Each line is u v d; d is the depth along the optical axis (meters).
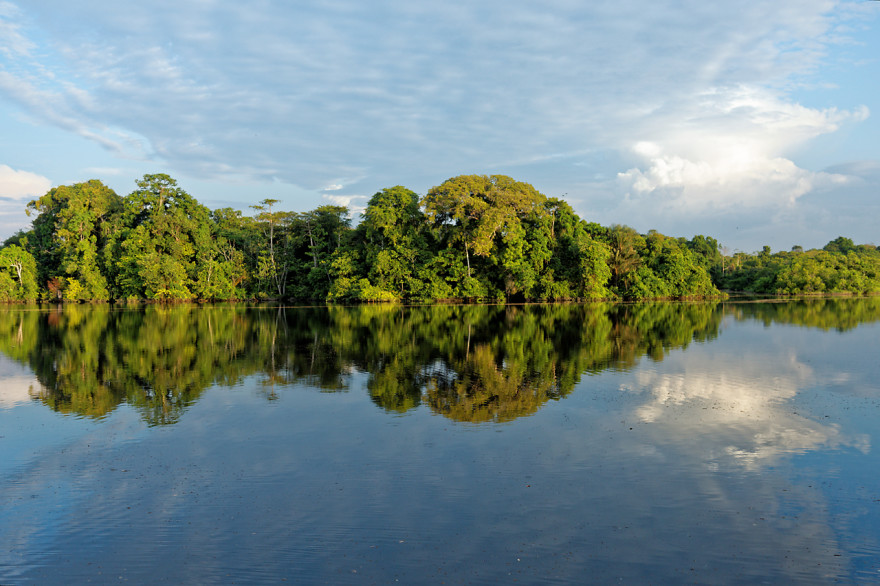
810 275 104.81
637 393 20.23
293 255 102.12
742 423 16.36
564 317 53.78
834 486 11.84
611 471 12.67
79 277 91.38
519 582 8.38
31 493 11.93
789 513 10.61
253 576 8.67
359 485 12.02
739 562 8.93
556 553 9.19
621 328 42.41
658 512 10.65
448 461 13.38
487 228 78.88
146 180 94.50
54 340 36.94
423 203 85.19
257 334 40.00
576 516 10.48
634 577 8.52
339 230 97.75
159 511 10.96
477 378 23.23
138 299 89.31
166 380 23.39
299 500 11.33
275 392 20.97
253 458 13.79
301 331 41.91
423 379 23.14
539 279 84.94
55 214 97.12
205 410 18.42
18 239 110.25
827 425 16.16
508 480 12.19
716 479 12.20
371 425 16.44
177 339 37.19
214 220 107.12
